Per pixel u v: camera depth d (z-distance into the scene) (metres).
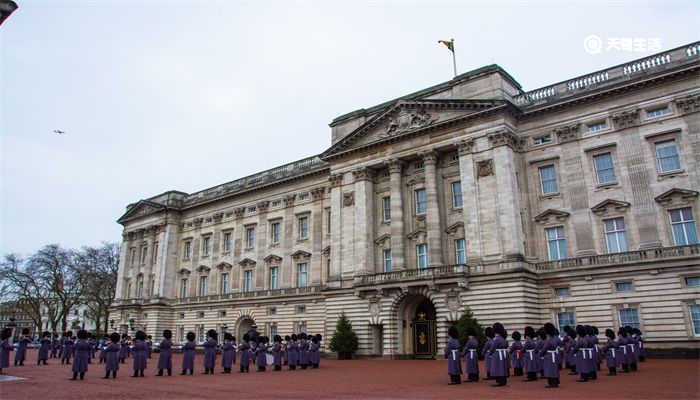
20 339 38.94
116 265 98.44
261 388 22.11
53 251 94.25
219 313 69.44
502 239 42.56
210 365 31.19
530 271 41.59
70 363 41.75
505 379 21.34
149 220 83.69
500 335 22.06
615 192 40.84
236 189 73.69
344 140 55.28
